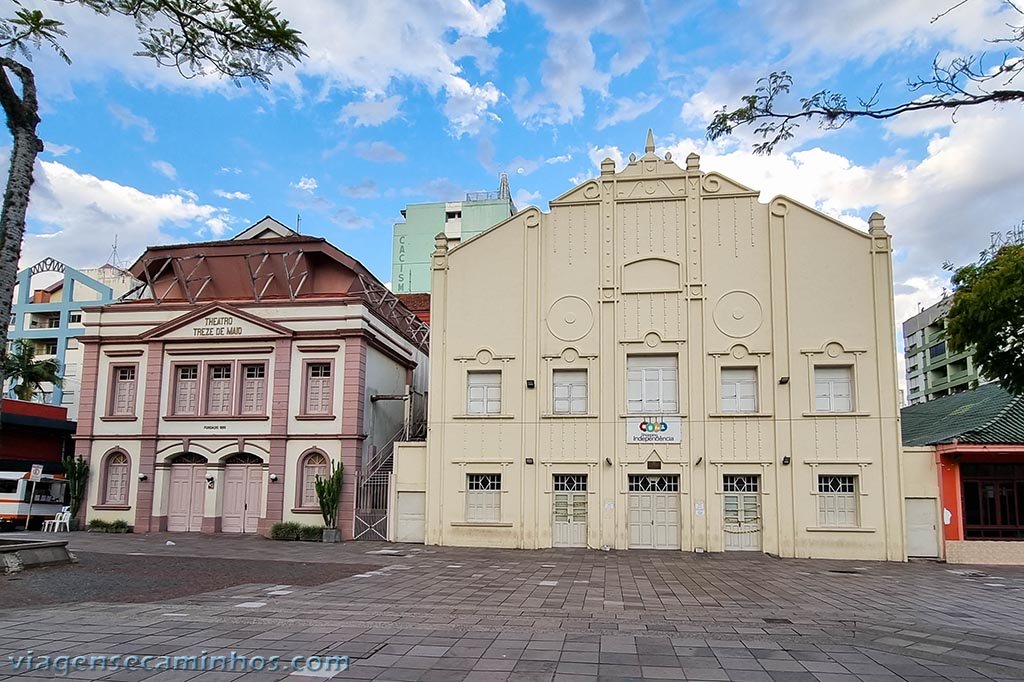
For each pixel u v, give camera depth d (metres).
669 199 25.80
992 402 25.81
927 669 8.65
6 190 15.98
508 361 25.73
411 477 26.23
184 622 11.05
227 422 28.53
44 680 7.79
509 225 26.50
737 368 24.69
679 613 12.33
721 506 23.88
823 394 24.16
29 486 31.77
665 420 24.56
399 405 32.38
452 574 17.70
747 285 24.92
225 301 29.22
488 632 10.59
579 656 9.11
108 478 29.44
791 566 20.59
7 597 12.95
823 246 24.66
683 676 8.24
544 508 24.67
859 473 23.30
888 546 22.70
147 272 30.67
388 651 9.31
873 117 6.44
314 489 27.70
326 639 9.98
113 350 29.98
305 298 28.59
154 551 22.20
